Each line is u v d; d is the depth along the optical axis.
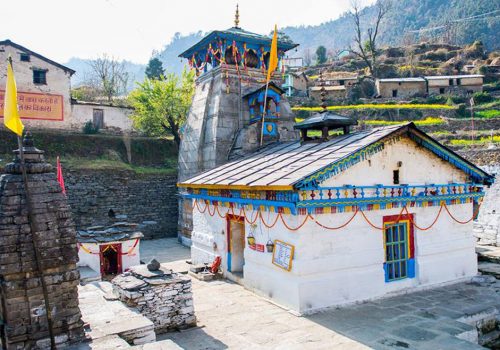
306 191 10.87
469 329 9.78
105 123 31.89
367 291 11.88
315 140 14.95
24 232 7.08
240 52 21.80
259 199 12.43
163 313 9.95
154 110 30.05
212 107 21.31
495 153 27.62
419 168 13.01
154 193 26.48
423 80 60.88
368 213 12.02
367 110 50.12
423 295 12.38
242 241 15.11
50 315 6.97
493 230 18.75
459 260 13.87
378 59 83.62
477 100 54.72
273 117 20.72
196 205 17.44
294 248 11.05
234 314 11.10
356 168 11.70
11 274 6.96
